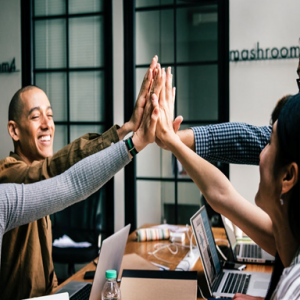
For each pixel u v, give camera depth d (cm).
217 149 142
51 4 416
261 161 81
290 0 348
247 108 364
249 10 358
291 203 74
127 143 134
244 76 363
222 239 263
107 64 402
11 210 115
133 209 400
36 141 196
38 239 184
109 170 128
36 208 118
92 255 336
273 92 357
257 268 211
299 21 347
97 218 383
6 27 425
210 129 142
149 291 154
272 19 353
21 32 421
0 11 426
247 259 219
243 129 141
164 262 220
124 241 180
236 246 248
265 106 360
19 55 423
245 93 363
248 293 175
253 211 112
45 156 200
